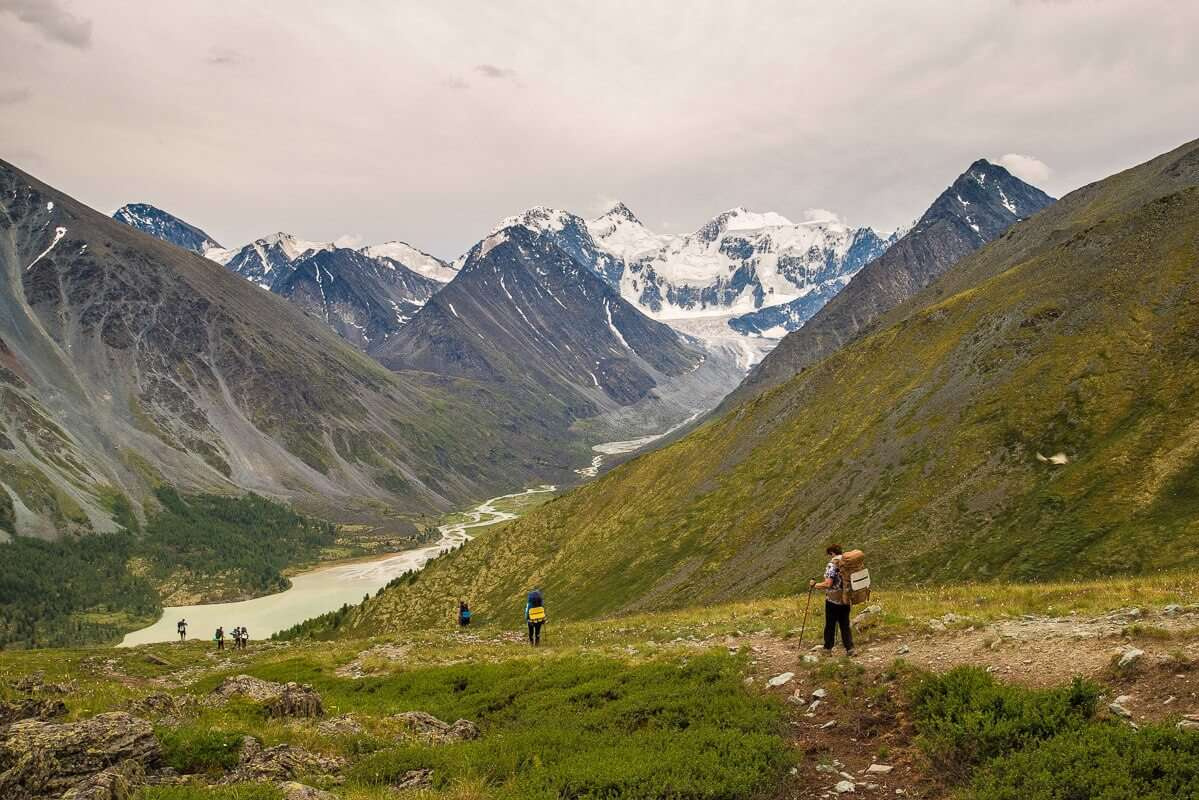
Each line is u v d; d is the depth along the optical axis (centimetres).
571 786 1507
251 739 1872
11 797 1395
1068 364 8925
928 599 3334
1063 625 2103
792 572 8500
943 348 11994
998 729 1461
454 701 2820
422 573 16400
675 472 15412
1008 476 7762
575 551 14362
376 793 1494
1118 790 1202
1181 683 1505
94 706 2203
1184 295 8731
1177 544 5294
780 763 1574
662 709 2036
